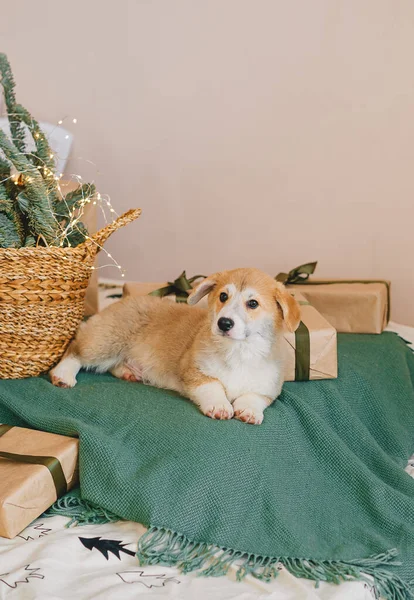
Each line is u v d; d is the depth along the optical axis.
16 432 1.66
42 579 1.22
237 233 3.09
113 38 3.12
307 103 2.83
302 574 1.32
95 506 1.52
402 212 2.78
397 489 1.73
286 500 1.54
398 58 2.66
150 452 1.57
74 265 1.90
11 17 3.31
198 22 2.94
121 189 3.27
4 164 1.97
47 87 3.32
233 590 1.26
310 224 2.95
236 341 1.76
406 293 2.85
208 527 1.43
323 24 2.73
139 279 3.34
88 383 1.96
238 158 3.00
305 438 1.75
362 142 2.78
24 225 1.94
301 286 2.52
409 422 2.07
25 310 1.87
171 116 3.09
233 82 2.94
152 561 1.32
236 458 1.53
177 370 1.93
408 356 2.31
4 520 1.37
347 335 2.39
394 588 1.33
